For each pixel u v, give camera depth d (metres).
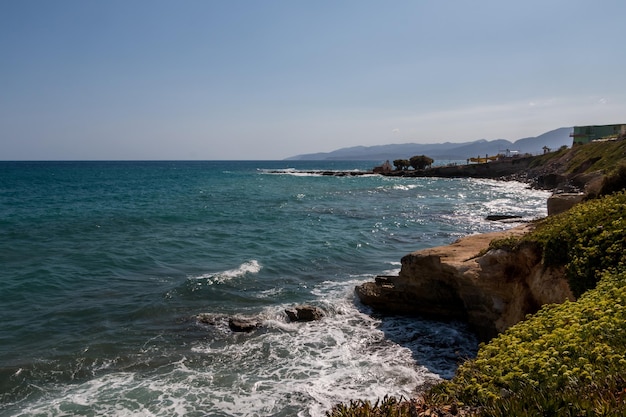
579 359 4.57
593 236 9.60
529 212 41.38
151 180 93.31
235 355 12.23
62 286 17.92
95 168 172.00
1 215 35.62
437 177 102.12
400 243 28.09
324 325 14.61
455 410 4.69
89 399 9.79
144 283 18.78
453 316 15.15
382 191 66.31
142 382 10.60
